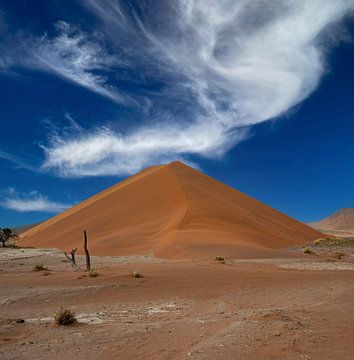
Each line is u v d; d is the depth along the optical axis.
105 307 13.83
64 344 8.94
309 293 15.29
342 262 31.08
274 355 7.41
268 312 11.08
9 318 12.27
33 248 59.47
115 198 77.88
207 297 15.31
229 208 66.44
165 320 11.48
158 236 51.31
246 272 21.48
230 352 7.60
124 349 8.41
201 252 36.19
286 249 54.03
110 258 37.50
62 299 15.30
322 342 8.29
